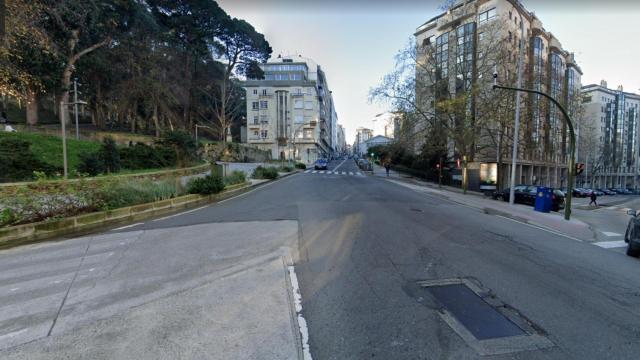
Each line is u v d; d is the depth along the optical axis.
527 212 12.64
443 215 10.41
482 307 3.66
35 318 3.16
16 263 4.84
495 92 21.55
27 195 7.35
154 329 2.97
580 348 2.87
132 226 7.55
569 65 42.91
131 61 29.83
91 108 36.31
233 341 2.80
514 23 31.42
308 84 63.72
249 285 4.05
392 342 2.89
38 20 13.00
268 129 63.97
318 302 3.67
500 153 23.69
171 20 33.12
